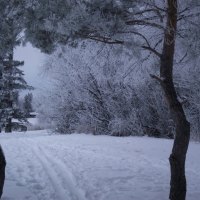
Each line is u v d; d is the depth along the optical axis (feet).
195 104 68.44
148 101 79.51
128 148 56.95
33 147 59.57
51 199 28.09
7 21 22.39
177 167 24.25
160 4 29.19
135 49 25.26
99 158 47.32
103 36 25.93
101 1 23.12
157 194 29.32
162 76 24.88
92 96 86.53
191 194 29.99
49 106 94.79
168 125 78.38
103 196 28.73
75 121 93.97
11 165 42.39
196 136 69.77
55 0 21.59
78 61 81.61
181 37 28.66
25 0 21.90
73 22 21.89
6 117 125.08
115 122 81.71
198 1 27.43
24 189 30.89
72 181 33.91
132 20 25.31
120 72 72.69
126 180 34.42
